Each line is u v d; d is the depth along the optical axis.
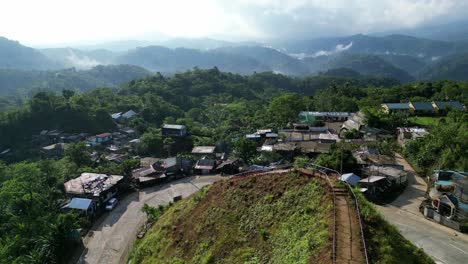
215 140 78.19
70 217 39.66
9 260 33.72
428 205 38.03
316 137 67.56
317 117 86.50
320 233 19.58
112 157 68.00
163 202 49.72
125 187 54.12
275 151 60.09
